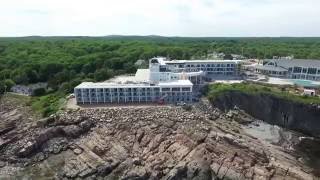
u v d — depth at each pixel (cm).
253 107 13750
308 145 11662
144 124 11350
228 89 14000
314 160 10531
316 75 16700
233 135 10925
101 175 9675
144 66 19938
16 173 9944
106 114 12056
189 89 13425
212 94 13838
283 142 11531
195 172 9506
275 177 9094
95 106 12938
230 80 16412
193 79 15175
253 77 17238
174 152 10206
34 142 11006
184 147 10312
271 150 10481
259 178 9062
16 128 12406
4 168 10231
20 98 15275
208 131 10888
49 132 11356
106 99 13388
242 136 11119
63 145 11100
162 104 13112
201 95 14400
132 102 13388
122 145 10688
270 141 11388
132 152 10412
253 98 13738
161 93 13412
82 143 11012
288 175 9138
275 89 14488
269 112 13575
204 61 17838
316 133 12706
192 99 13675
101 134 11206
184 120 11525
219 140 10300
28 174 9875
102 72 17088
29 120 12800
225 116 12875
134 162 9944
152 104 13112
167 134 10875
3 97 15650
